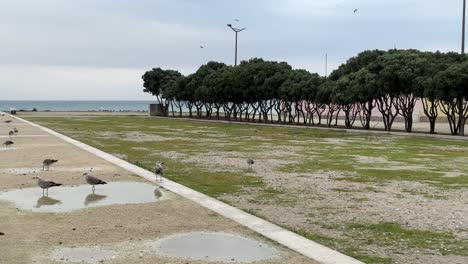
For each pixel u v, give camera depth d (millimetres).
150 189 13633
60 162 19156
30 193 12922
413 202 12711
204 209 11117
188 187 14320
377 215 11250
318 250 8164
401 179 16562
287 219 10773
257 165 19906
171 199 12219
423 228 10117
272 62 62656
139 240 8633
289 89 55875
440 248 8750
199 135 38094
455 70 36594
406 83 42031
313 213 11398
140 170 17219
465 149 27984
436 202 12719
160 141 31672
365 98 45875
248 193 13758
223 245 8406
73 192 13117
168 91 81125
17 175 15883
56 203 11680
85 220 10000
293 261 7555
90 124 52062
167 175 16891
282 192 13977
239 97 65438
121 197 12469
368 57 51281
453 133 40062
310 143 31594
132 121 62062
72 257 7621
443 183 15758
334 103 50156
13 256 7617
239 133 41094
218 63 77188
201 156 23094
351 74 48375
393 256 8250
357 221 10672
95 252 7906
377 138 36750
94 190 13383
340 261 7578
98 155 21672
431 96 38906
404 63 42469
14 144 26656
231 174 17312
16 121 54438
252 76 61312
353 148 28219
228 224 9797
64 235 8867
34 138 30781
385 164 20672
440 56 43688
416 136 38688
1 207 11180
